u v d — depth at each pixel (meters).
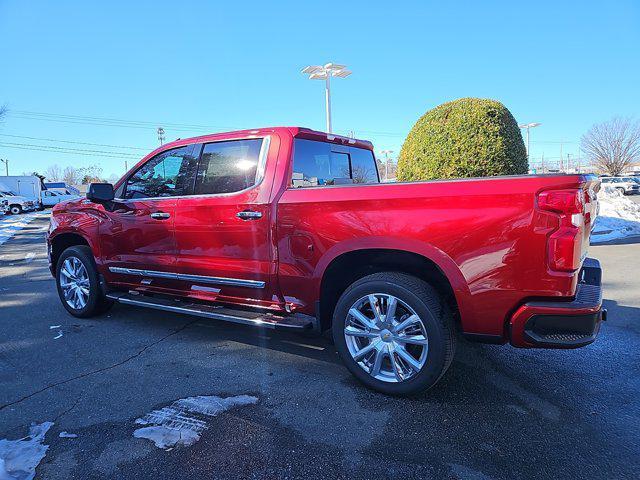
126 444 2.57
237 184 3.75
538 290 2.61
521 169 8.25
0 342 4.30
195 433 2.68
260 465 2.37
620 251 9.33
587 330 2.58
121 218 4.49
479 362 3.74
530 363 3.71
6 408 3.00
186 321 4.94
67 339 4.38
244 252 3.67
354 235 3.10
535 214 2.58
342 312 3.24
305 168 3.80
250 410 2.95
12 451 2.51
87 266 4.93
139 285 4.55
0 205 32.97
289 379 3.43
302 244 3.35
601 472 2.29
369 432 2.68
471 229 2.73
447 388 3.26
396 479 2.25
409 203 2.91
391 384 3.07
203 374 3.53
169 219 4.10
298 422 2.80
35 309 5.55
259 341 4.27
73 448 2.54
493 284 2.71
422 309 2.89
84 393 3.21
